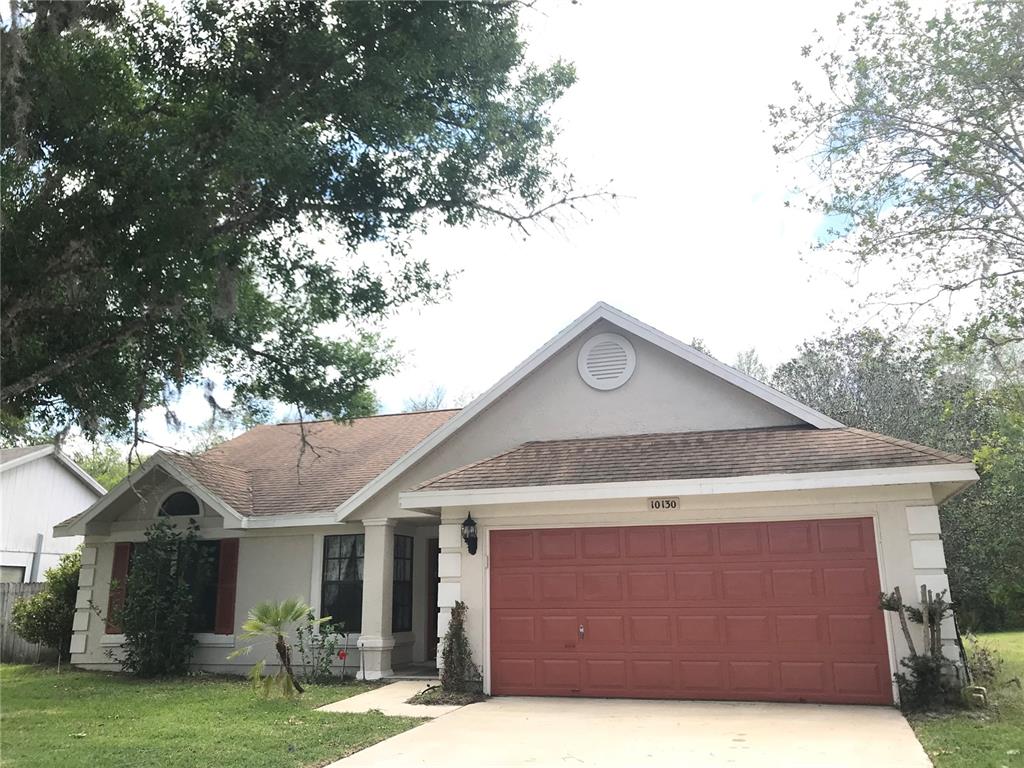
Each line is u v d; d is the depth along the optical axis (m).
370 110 9.60
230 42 9.88
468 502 11.66
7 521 25.20
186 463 15.41
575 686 11.29
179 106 9.88
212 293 10.27
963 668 9.95
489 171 11.04
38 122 9.01
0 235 8.52
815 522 10.74
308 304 13.01
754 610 10.79
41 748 8.58
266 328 12.96
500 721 9.63
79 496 28.42
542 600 11.66
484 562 11.95
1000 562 21.06
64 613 16.89
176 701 11.53
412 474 14.16
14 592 19.12
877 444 10.70
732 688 10.68
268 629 11.61
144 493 15.78
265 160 8.89
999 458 13.48
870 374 23.45
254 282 12.55
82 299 9.33
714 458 11.27
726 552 11.05
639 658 11.13
